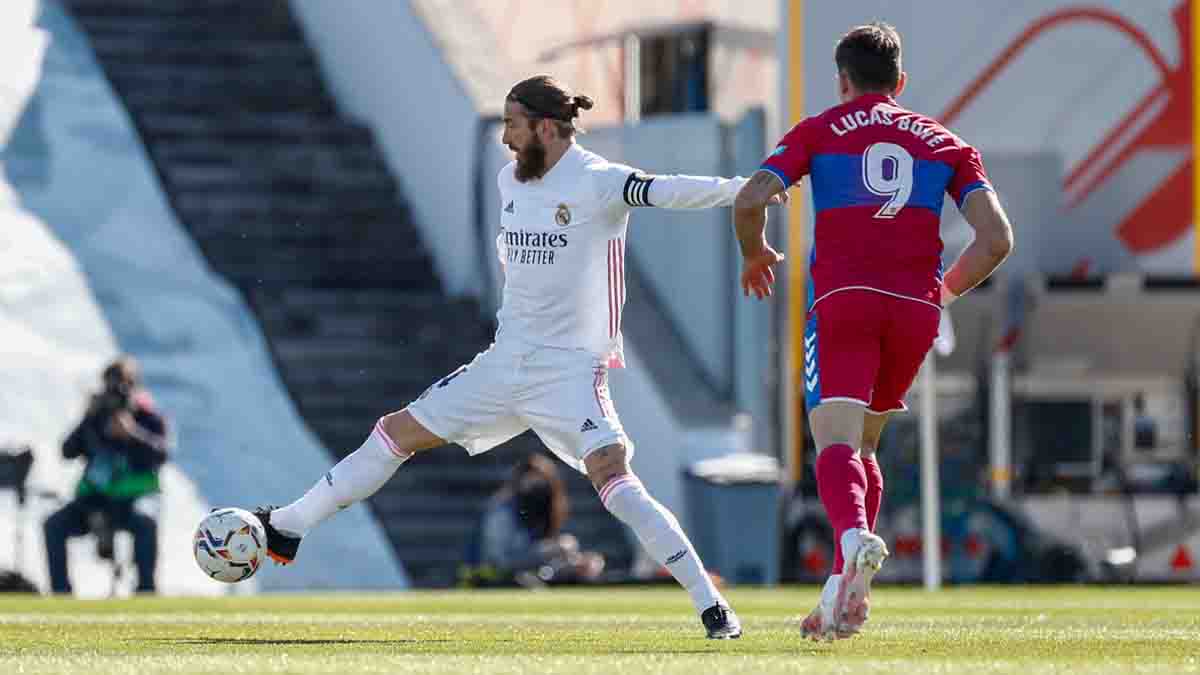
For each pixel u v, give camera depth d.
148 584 53.22
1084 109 66.88
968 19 66.75
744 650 19.30
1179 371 66.06
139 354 70.69
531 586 53.09
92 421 52.97
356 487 21.73
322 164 82.38
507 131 21.03
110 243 76.06
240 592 59.50
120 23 89.06
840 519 19.17
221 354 71.62
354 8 86.06
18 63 84.56
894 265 19.95
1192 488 65.69
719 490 59.16
